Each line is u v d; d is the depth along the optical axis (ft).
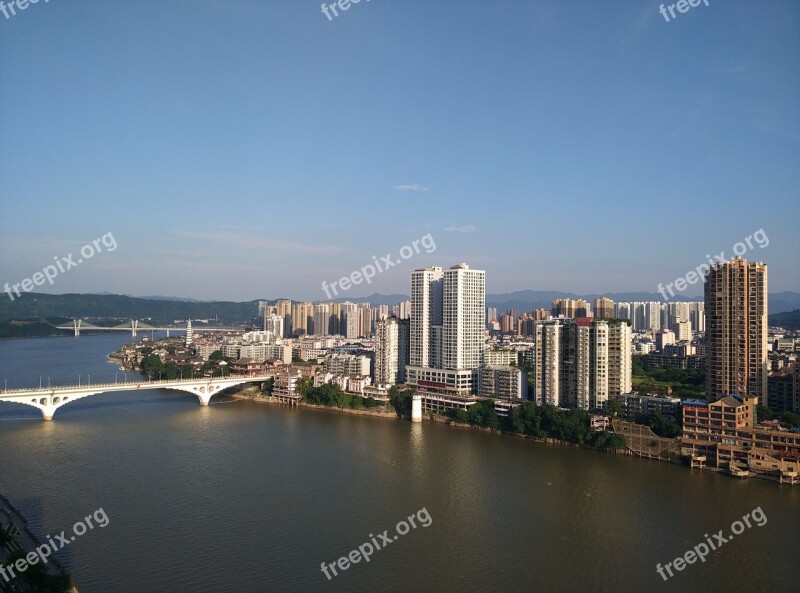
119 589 524.93
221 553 599.16
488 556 606.14
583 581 561.43
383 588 541.34
